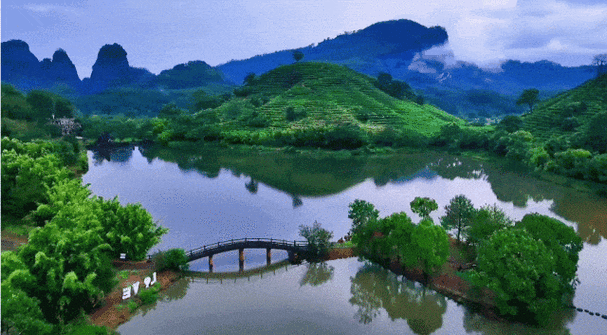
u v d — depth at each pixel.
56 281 37.66
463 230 62.66
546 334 41.53
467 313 46.19
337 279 54.94
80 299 40.81
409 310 47.38
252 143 184.38
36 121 190.62
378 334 42.47
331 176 123.38
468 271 53.81
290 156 162.25
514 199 95.31
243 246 58.22
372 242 58.12
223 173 127.31
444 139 178.50
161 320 44.50
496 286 41.72
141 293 47.66
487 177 122.19
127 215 53.81
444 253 51.31
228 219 80.44
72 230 43.00
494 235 45.34
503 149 153.25
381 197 97.81
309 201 94.44
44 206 57.28
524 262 41.47
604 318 44.38
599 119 132.75
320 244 59.72
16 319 31.62
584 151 111.94
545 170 120.69
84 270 40.28
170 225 76.38
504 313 42.41
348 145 175.88
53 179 69.56
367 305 48.34
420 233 50.72
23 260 38.19
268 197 97.69
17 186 65.75
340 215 83.69
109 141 191.12
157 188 105.62
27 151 93.94
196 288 52.03
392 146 179.25
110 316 43.53
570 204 90.25
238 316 45.41
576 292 50.28
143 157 160.62
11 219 65.25
